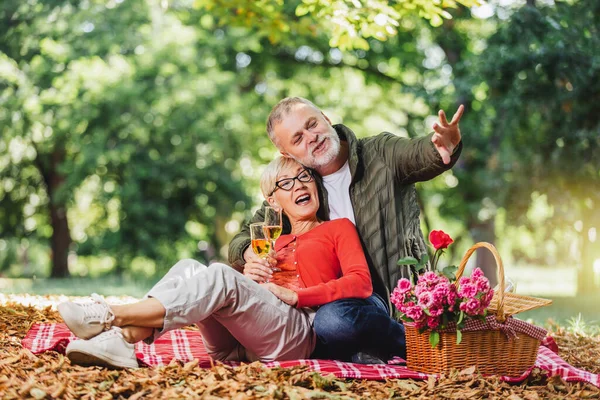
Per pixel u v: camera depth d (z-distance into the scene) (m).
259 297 4.26
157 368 3.96
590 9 13.16
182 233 23.03
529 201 16.34
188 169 21.53
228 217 23.64
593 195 15.05
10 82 20.02
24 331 5.43
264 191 4.91
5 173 22.86
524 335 4.24
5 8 19.86
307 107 4.91
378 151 4.99
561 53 13.09
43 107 19.94
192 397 3.50
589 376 4.29
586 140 14.30
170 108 20.38
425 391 3.91
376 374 4.15
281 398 3.57
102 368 3.94
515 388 4.07
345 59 20.47
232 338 4.48
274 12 10.66
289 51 20.77
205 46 20.53
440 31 18.97
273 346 4.33
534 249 37.50
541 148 15.03
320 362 4.30
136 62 20.28
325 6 9.05
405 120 22.23
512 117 14.82
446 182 21.44
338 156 5.03
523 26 13.46
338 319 4.36
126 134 20.44
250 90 22.70
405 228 4.93
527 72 13.49
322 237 4.69
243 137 21.23
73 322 3.84
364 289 4.47
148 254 22.94
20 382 3.68
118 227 23.11
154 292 4.05
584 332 7.42
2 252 31.67
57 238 23.64
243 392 3.60
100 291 12.02
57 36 19.83
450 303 4.08
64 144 20.98
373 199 4.91
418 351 4.27
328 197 5.03
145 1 20.47
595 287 18.80
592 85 13.25
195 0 10.55
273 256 4.62
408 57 20.05
